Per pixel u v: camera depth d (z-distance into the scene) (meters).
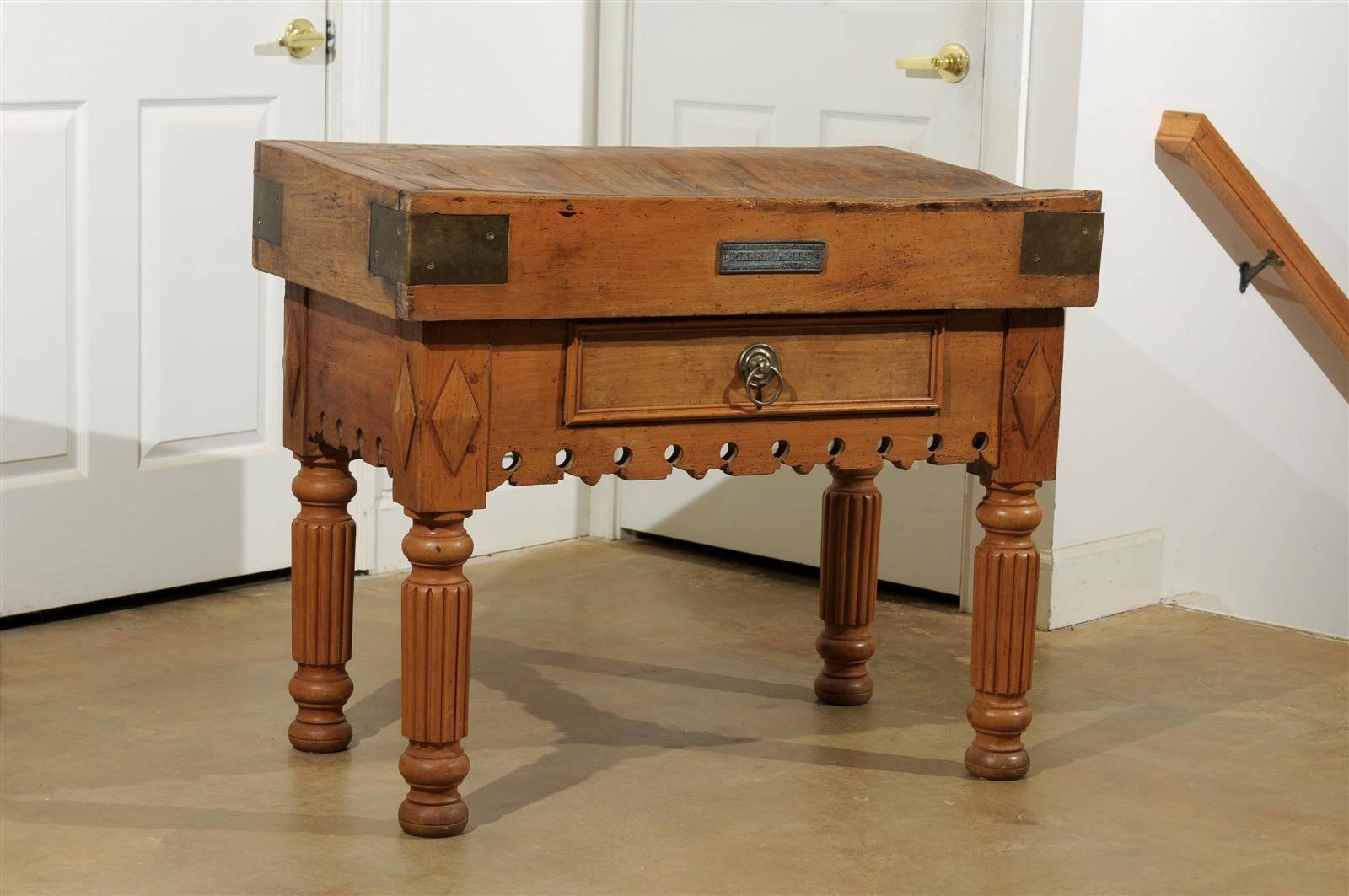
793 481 3.23
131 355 2.81
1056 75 2.83
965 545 3.03
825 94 3.12
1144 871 1.92
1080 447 2.96
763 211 1.92
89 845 1.89
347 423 2.00
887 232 1.98
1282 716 2.50
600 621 2.90
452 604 1.89
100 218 2.75
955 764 2.24
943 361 2.08
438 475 1.84
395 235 1.77
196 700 2.40
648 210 1.86
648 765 2.20
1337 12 3.48
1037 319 2.11
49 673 2.50
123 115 2.75
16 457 2.71
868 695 2.49
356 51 3.01
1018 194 2.06
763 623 2.93
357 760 2.18
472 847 1.92
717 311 1.92
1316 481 3.58
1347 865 1.96
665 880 1.85
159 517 2.88
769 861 1.91
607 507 3.48
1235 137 3.24
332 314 2.01
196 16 2.81
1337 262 3.64
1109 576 3.03
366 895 1.78
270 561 3.04
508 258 1.80
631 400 1.93
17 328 2.68
